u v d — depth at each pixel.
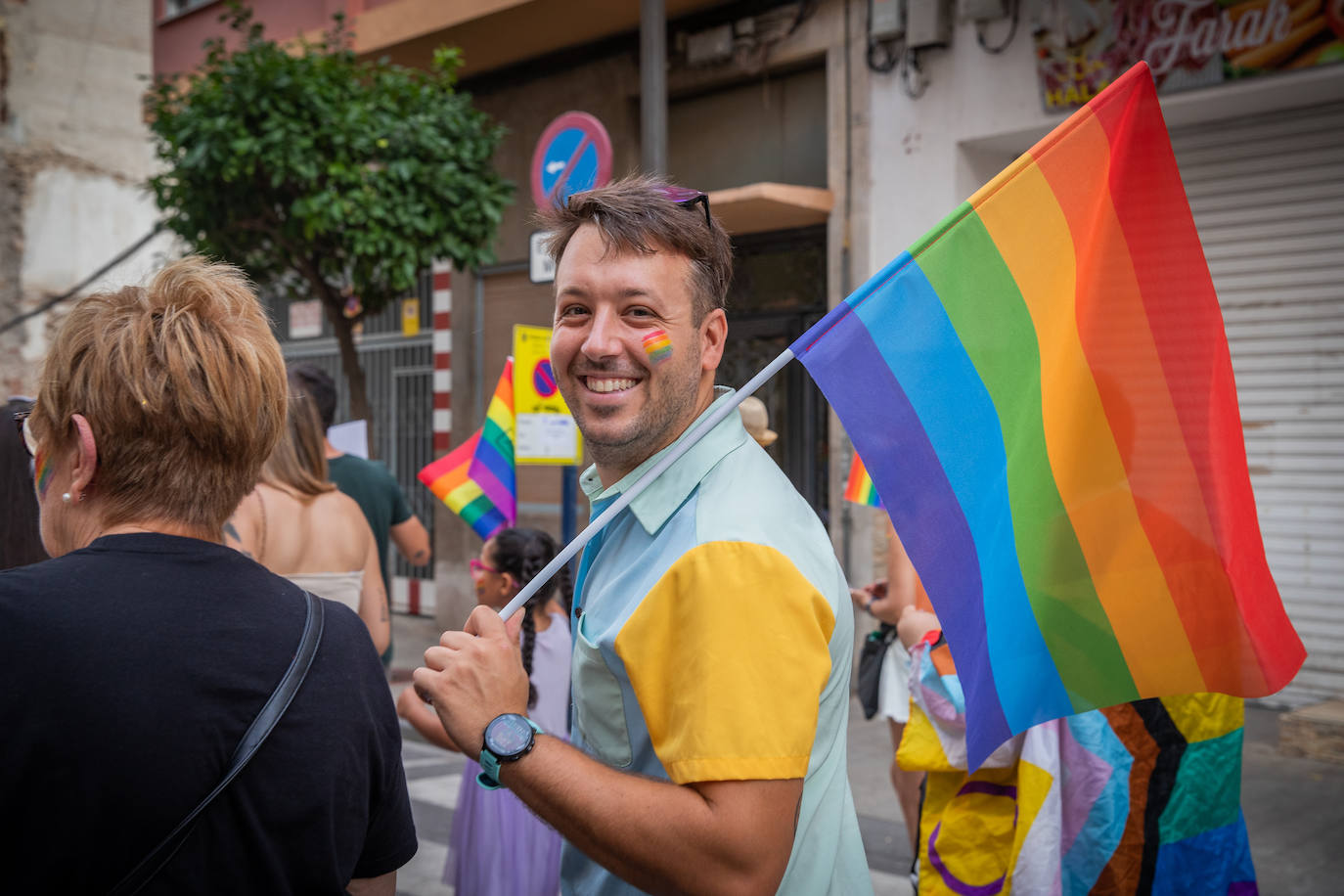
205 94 6.51
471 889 3.25
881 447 1.63
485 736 1.38
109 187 8.49
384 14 8.80
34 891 1.18
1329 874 4.17
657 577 1.45
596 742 1.54
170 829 1.21
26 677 1.18
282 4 10.26
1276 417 6.46
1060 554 1.80
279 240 6.93
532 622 3.24
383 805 1.46
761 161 7.96
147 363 1.34
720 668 1.33
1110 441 1.84
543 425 5.21
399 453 10.81
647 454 1.58
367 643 1.46
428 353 10.49
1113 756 2.41
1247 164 6.46
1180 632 1.86
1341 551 6.27
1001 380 1.74
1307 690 6.44
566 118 5.59
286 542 3.23
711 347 1.64
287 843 1.28
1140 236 1.89
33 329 8.13
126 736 1.20
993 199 1.77
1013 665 1.74
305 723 1.32
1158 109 1.91
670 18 8.09
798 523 1.48
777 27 7.51
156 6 11.87
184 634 1.27
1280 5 5.65
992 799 2.54
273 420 1.44
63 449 1.38
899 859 4.46
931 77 6.85
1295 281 6.34
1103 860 2.40
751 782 1.30
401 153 6.73
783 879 1.48
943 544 1.65
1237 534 1.90
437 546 9.98
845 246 7.25
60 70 8.27
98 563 1.29
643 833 1.30
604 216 1.54
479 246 7.21
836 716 1.55
